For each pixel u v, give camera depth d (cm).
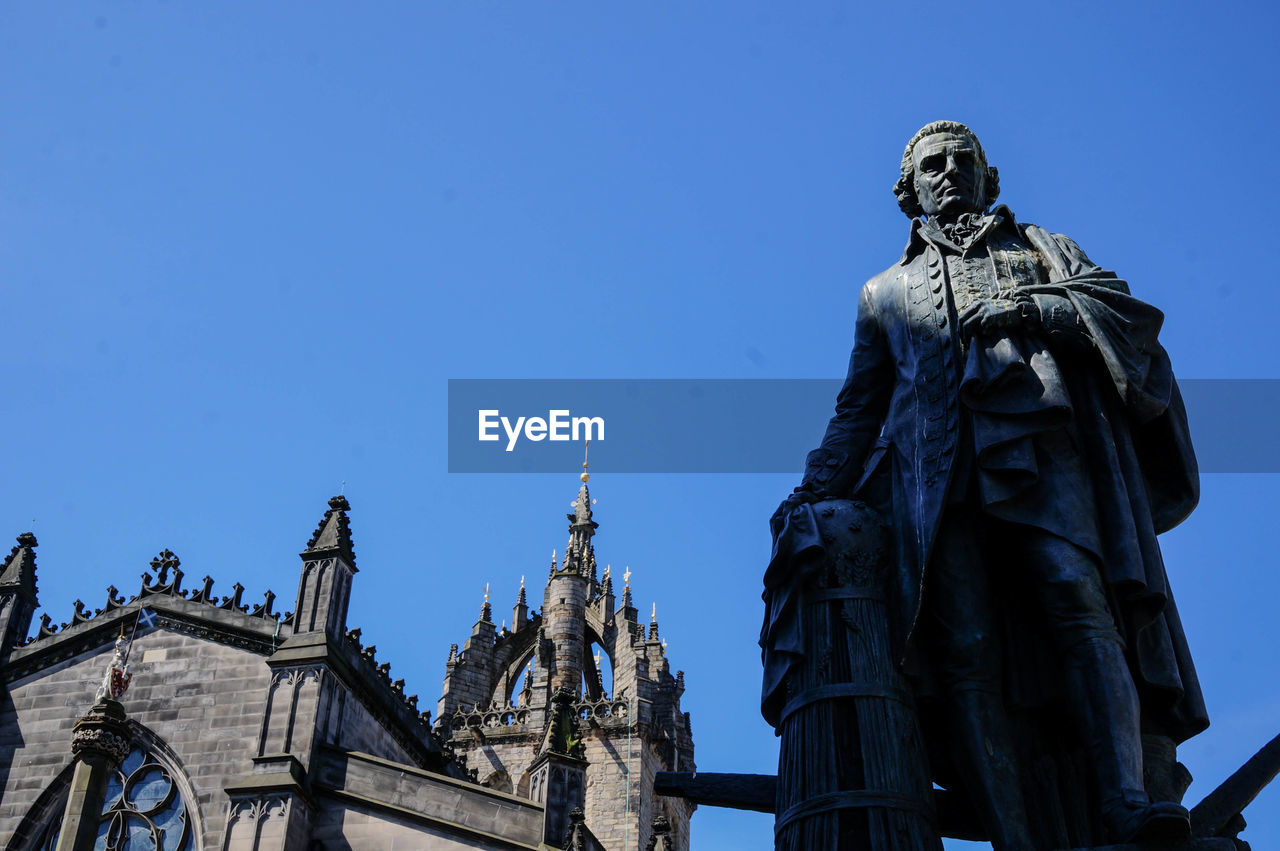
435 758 5712
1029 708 592
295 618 5000
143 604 5031
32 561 5281
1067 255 657
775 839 573
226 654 4931
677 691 9394
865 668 584
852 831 551
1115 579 575
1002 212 683
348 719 5012
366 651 5269
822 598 605
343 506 5322
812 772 567
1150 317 619
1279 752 570
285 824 4428
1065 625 573
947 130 708
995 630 597
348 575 5234
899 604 596
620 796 8325
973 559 600
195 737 4750
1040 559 582
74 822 2427
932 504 596
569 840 4556
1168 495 632
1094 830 567
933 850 549
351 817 4600
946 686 592
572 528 10431
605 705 8694
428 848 4547
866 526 619
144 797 4656
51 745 4828
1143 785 541
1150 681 576
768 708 620
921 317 652
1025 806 571
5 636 5009
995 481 586
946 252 676
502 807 4662
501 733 8581
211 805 4612
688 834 9181
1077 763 586
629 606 9638
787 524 621
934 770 609
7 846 4644
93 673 4962
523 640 9675
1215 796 555
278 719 4753
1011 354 599
